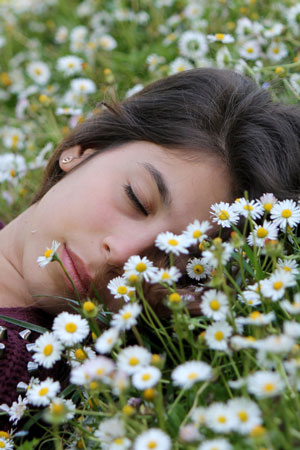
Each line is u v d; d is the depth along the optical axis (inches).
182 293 57.1
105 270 58.0
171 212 59.1
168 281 48.7
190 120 65.5
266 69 85.8
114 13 135.3
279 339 39.2
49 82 125.0
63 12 151.5
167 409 47.2
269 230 54.3
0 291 67.3
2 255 69.2
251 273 54.1
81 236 59.5
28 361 56.6
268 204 57.3
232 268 58.4
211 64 96.6
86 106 100.9
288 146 67.2
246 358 46.1
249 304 49.0
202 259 57.3
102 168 62.7
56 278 60.5
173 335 54.1
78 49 129.0
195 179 61.1
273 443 38.5
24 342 58.2
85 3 146.6
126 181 60.6
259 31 94.9
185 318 47.5
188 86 69.8
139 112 67.2
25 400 51.3
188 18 120.8
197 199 60.5
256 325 45.4
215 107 66.4
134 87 96.4
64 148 72.1
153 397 40.8
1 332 56.5
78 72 112.7
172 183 60.1
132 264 50.5
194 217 60.0
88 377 43.5
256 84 75.9
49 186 72.2
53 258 53.4
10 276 67.7
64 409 40.6
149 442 38.0
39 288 62.0
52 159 73.7
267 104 69.1
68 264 59.5
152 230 58.1
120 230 58.4
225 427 37.4
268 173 64.6
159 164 61.5
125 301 53.1
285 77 82.6
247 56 92.7
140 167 60.7
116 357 48.4
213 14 117.6
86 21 141.8
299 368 40.1
